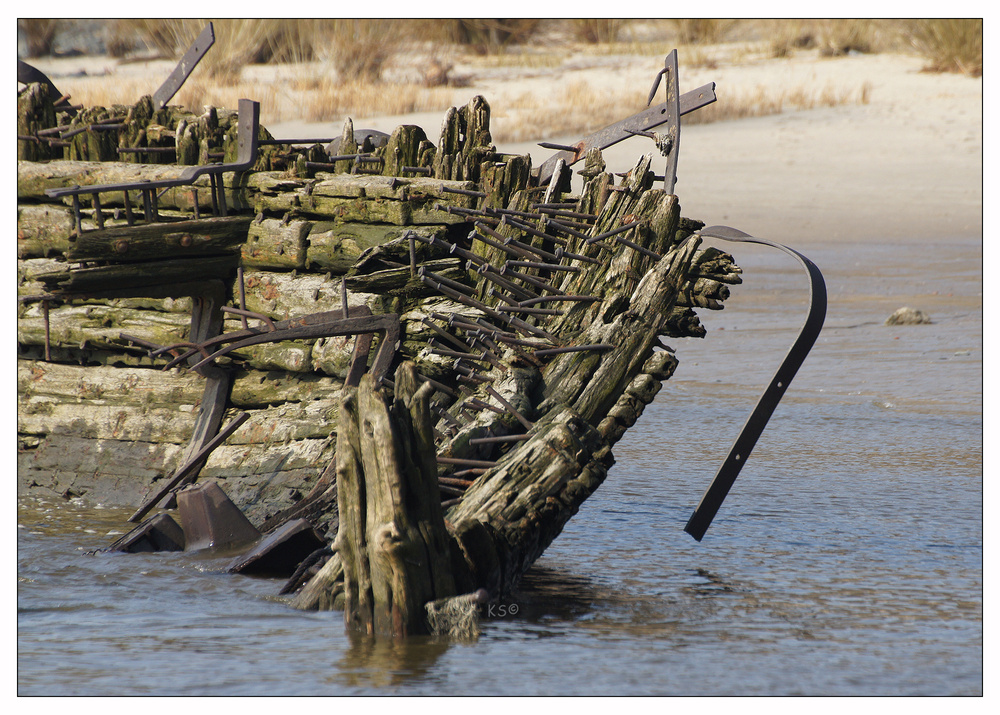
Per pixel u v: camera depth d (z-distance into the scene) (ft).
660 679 61.67
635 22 498.28
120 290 94.99
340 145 107.14
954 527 93.91
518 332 87.66
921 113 372.38
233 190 103.65
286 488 95.86
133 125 116.26
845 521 96.32
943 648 66.64
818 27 466.29
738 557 86.63
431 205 95.40
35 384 112.68
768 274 233.76
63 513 101.65
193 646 67.00
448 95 367.25
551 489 76.18
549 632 69.21
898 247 252.21
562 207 94.68
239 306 101.91
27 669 62.64
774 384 82.17
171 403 106.22
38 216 112.88
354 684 59.93
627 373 82.84
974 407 139.64
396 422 66.69
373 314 92.27
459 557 70.54
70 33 444.55
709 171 318.65
